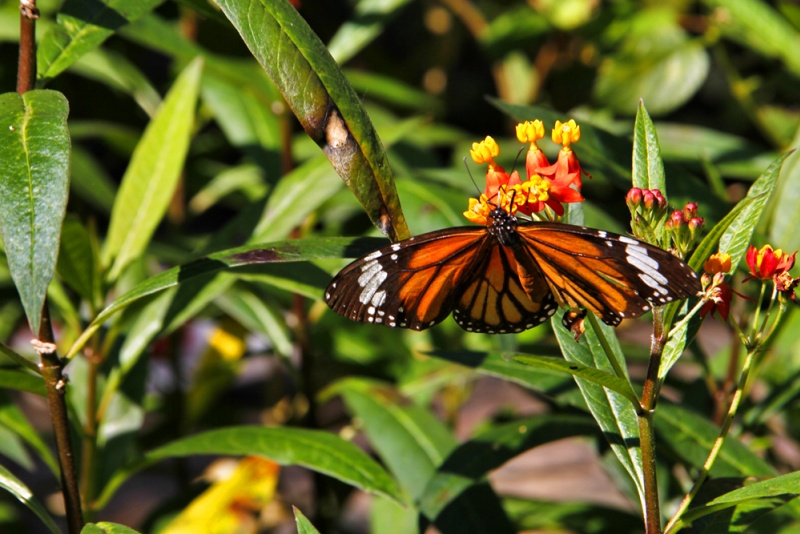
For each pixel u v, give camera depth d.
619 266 1.21
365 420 1.37
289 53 1.22
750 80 1.68
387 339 1.46
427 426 1.37
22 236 1.20
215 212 2.54
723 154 1.50
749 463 1.29
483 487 1.32
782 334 1.38
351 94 1.23
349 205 1.43
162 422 1.61
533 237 1.22
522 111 1.31
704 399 1.38
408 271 1.23
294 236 1.42
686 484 1.37
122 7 1.26
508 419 1.55
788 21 1.49
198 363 1.62
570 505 1.41
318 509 1.44
